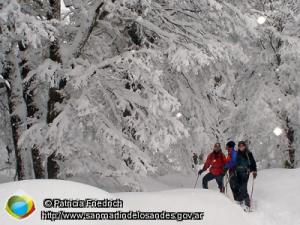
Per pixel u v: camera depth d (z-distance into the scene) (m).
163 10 10.61
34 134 9.08
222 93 18.34
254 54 18.31
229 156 9.91
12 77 10.34
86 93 9.18
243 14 10.52
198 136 12.37
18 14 7.39
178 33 10.44
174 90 12.26
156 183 11.70
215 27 11.27
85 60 9.70
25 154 10.52
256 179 11.88
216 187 12.25
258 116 17.36
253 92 18.56
